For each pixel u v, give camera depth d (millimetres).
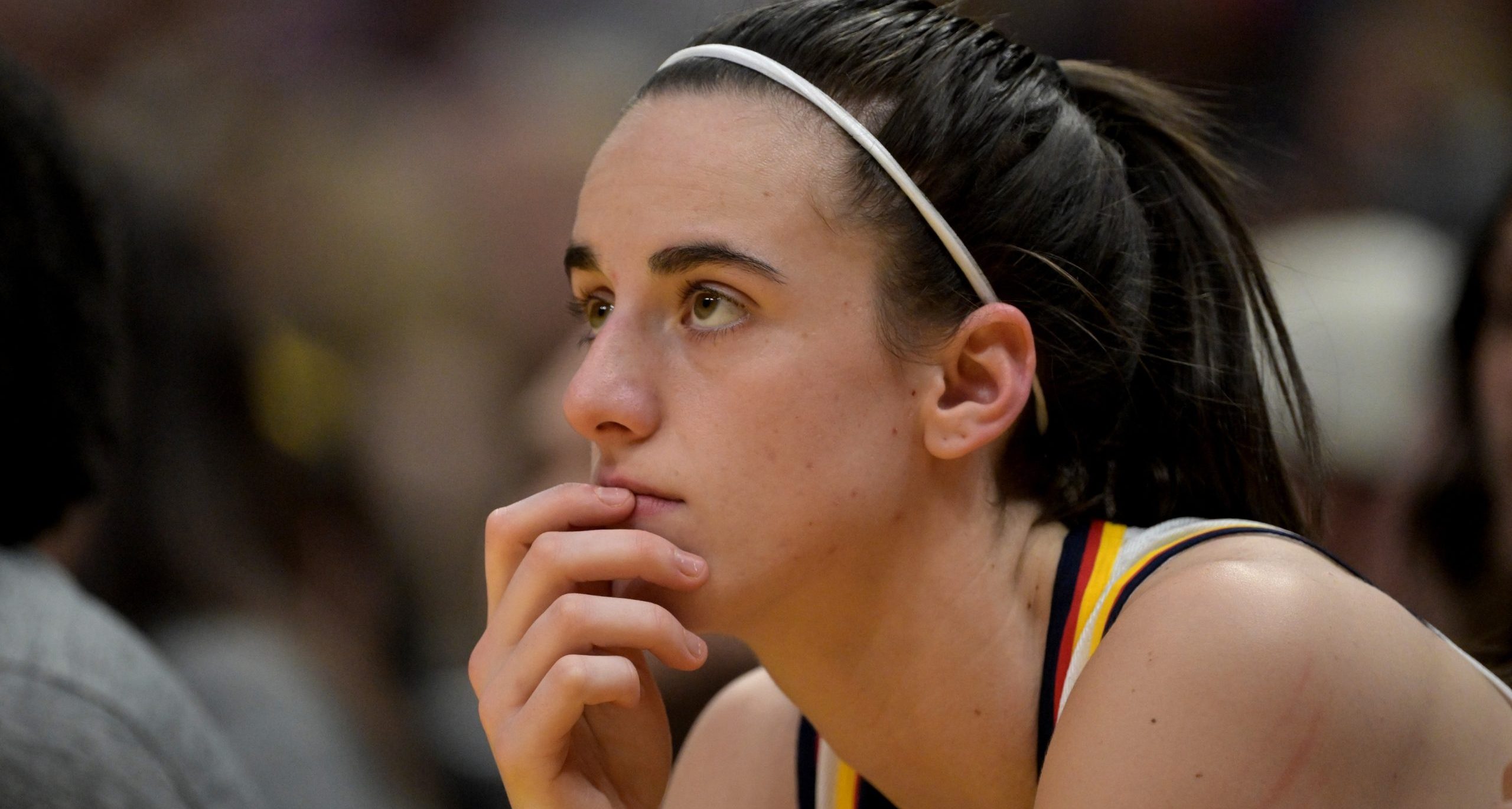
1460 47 18297
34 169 5445
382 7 21734
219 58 18656
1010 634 5180
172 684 5555
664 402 4875
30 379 5379
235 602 8281
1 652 4953
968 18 5688
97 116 15000
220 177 14711
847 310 4895
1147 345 5625
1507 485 9500
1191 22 19391
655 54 21141
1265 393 6230
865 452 4902
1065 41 19859
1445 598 9812
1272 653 4371
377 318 15484
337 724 8406
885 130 5043
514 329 17984
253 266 14102
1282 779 4262
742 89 5078
